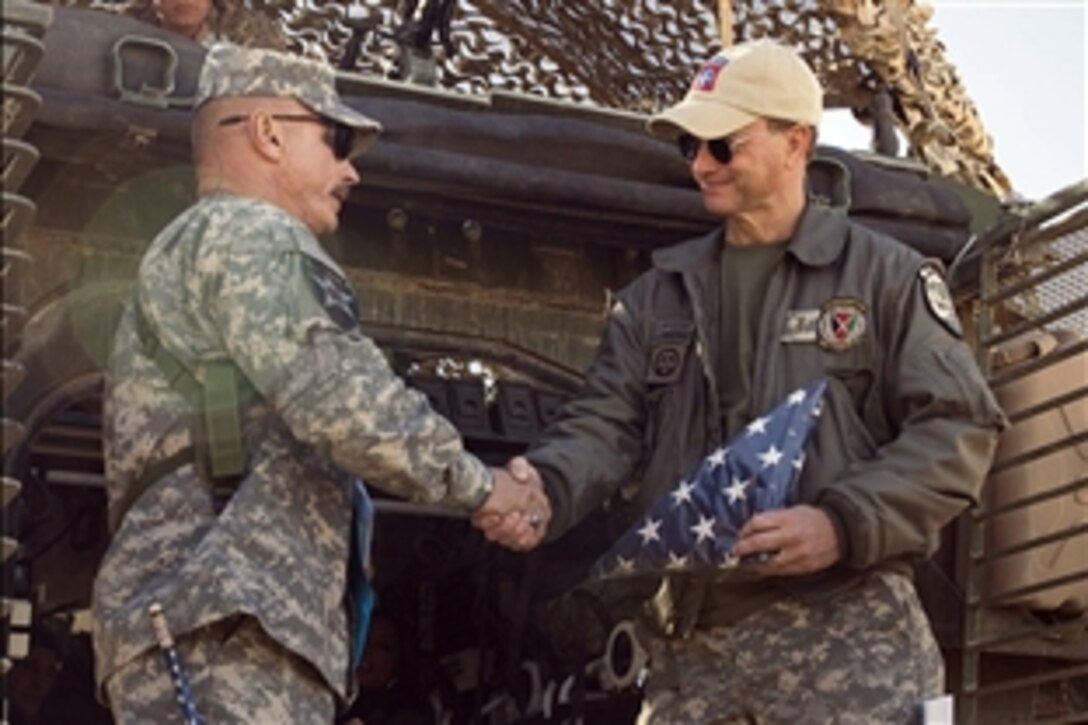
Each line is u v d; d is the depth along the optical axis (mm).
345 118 4562
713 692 4836
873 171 6016
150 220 5227
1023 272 6039
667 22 6945
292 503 4227
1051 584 5859
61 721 6703
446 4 6137
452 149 5492
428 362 6152
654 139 5695
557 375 5801
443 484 4359
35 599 6508
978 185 6898
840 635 4723
